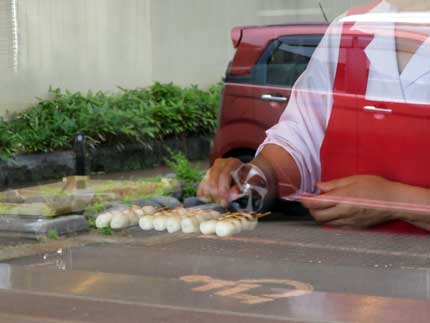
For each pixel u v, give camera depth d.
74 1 9.18
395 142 7.21
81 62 9.23
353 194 7.39
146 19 8.98
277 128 7.77
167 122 8.78
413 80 7.14
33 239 7.46
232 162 8.07
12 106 9.18
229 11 8.16
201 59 8.61
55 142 8.70
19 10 9.18
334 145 7.46
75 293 6.06
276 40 7.82
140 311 5.65
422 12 7.17
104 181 8.47
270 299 5.84
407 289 5.99
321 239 7.13
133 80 9.13
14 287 6.23
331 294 5.92
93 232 7.66
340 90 7.43
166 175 8.61
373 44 7.30
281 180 7.73
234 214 7.73
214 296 5.95
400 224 7.30
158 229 7.63
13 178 8.62
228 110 8.08
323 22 7.59
